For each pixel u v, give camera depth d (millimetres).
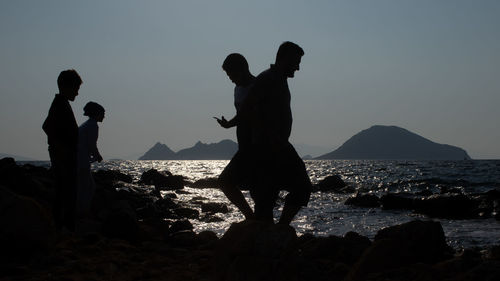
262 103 3781
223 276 2777
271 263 2688
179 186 23406
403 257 3158
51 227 4953
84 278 3924
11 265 4270
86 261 4508
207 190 22906
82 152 7250
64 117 5590
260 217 3881
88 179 7355
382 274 4398
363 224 11898
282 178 3838
